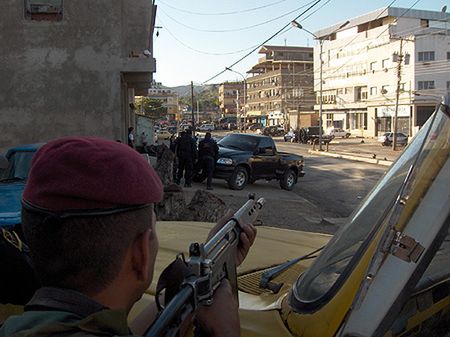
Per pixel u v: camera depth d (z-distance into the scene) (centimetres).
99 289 95
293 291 167
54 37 1513
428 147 142
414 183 136
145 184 96
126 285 99
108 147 97
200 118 13825
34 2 1502
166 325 94
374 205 166
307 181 2097
